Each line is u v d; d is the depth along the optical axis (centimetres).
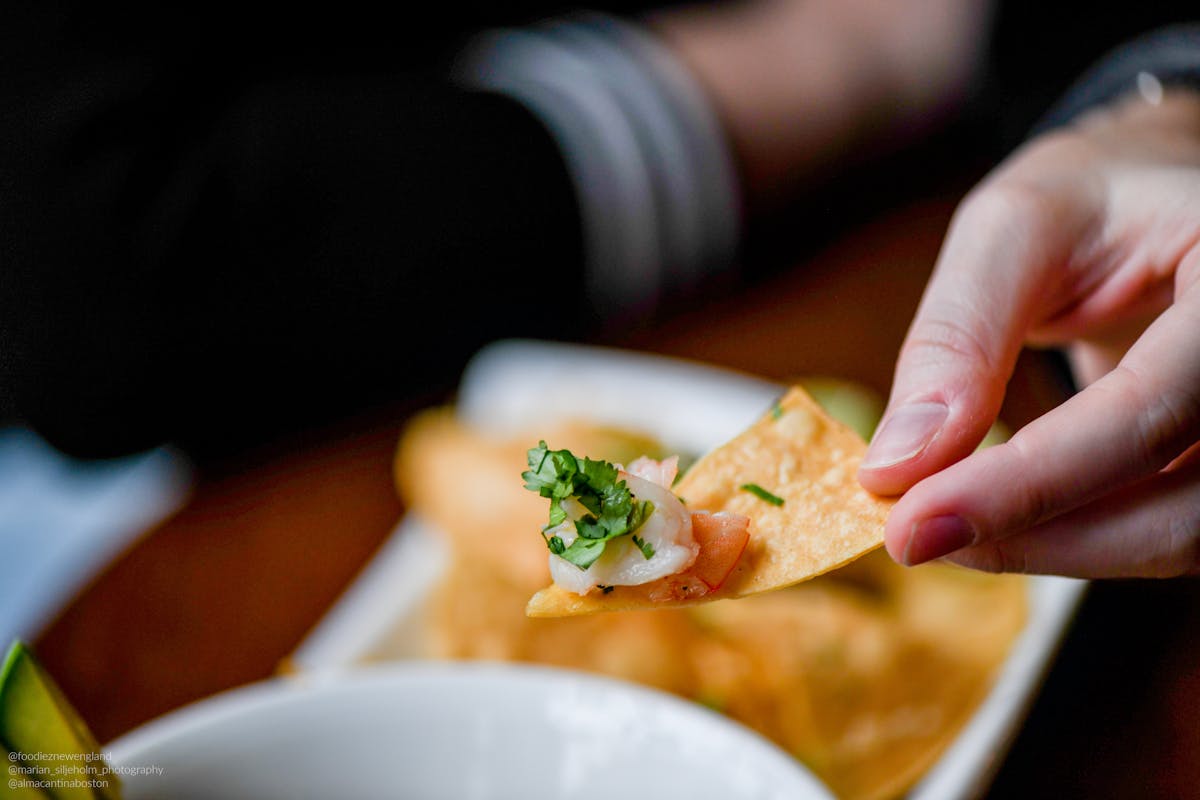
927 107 91
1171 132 47
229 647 48
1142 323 41
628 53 78
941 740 42
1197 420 30
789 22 92
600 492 30
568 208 75
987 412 32
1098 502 31
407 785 36
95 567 53
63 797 32
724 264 78
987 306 35
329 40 86
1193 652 45
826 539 31
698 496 32
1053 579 46
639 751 35
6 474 71
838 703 44
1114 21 78
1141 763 41
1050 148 41
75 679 47
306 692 36
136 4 77
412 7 89
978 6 91
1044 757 42
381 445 61
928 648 46
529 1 94
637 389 60
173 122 76
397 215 73
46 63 77
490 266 75
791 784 33
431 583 50
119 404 74
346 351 75
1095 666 45
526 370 64
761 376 64
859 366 63
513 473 52
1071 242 38
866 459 31
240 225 73
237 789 35
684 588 30
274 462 61
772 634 46
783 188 80
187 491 61
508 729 36
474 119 75
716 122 76
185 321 74
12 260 75
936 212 80
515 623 47
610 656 46
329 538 54
